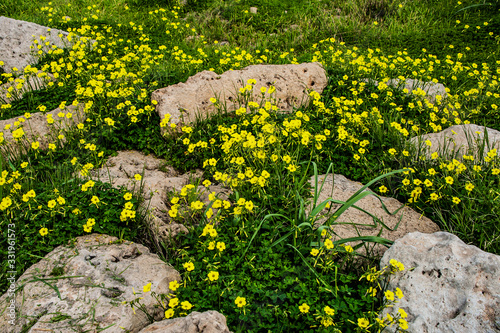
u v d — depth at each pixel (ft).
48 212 11.85
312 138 15.61
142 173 15.12
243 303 8.91
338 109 17.19
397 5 32.68
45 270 10.25
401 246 10.09
